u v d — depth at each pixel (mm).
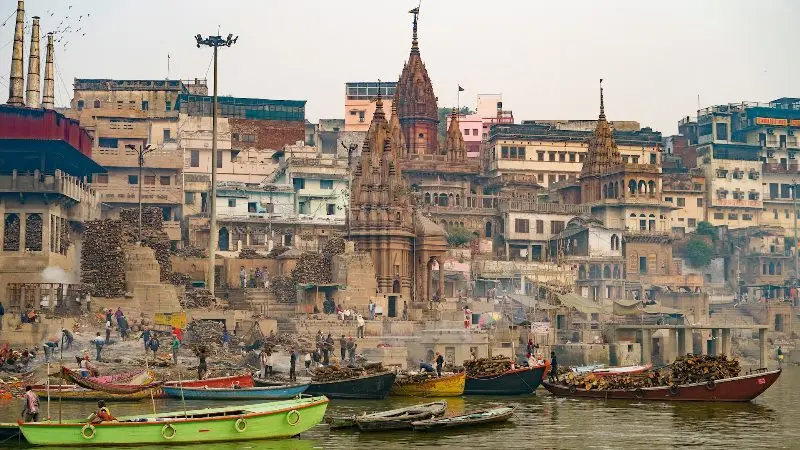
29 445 44844
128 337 78875
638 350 109562
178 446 45500
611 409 62844
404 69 166750
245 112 153125
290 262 106688
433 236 107625
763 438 51344
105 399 61219
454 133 158375
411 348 88812
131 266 86562
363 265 98688
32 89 102500
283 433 47812
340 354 84938
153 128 148750
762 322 142375
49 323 76125
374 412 57844
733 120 185375
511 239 148125
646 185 155500
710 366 67125
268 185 133375
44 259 88438
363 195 104938
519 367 72000
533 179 163750
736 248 163750
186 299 89875
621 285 143000
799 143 182250
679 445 49094
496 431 52688
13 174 88125
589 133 175000
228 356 78938
